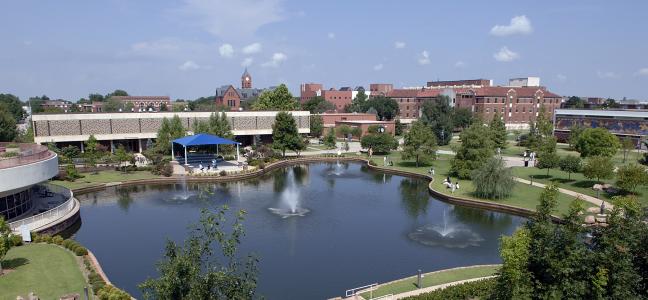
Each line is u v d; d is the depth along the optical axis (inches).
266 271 943.7
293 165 2623.0
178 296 418.3
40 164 1263.5
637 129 3043.8
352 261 1009.5
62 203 1369.3
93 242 1138.7
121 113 2866.6
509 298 531.8
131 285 872.3
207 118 3125.0
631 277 504.4
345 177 2196.1
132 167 2138.3
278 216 1390.3
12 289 745.6
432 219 1381.6
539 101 4889.3
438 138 3348.9
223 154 2716.5
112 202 1593.3
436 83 6865.2
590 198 1509.6
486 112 4638.3
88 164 2191.2
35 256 919.0
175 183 1987.0
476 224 1325.0
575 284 509.0
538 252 540.4
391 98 5167.3
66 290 748.0
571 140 2940.5
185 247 466.0
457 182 1872.5
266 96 4202.8
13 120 3073.3
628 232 523.2
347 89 7691.9
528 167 2210.9
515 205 1457.9
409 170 2258.9
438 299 685.3
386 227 1286.9
